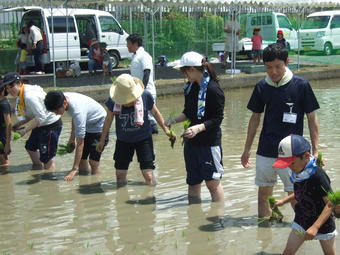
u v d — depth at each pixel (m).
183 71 6.60
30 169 8.89
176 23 28.92
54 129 8.68
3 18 25.22
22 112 8.68
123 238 5.91
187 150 6.93
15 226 6.36
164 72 21.75
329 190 4.57
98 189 7.75
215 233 5.97
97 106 8.32
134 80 7.60
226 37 22.69
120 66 24.16
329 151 9.58
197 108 6.64
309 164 4.58
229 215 6.54
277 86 5.80
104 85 17.80
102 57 20.55
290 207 6.71
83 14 22.08
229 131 11.76
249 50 27.05
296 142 4.55
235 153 9.66
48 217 6.64
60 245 5.77
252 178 8.08
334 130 11.48
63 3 19.53
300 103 5.79
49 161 8.84
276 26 27.33
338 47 28.80
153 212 6.73
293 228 4.81
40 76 20.64
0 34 25.34
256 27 25.55
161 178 8.23
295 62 25.20
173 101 17.16
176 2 18.42
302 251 5.39
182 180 8.09
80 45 22.17
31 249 5.68
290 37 28.00
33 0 19.31
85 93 16.52
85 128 8.13
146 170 7.83
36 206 7.07
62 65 21.72
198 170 6.95
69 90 16.55
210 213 6.62
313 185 4.58
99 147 8.01
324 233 4.65
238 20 22.84
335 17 28.77
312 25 28.84
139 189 7.70
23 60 21.09
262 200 6.21
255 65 22.52
